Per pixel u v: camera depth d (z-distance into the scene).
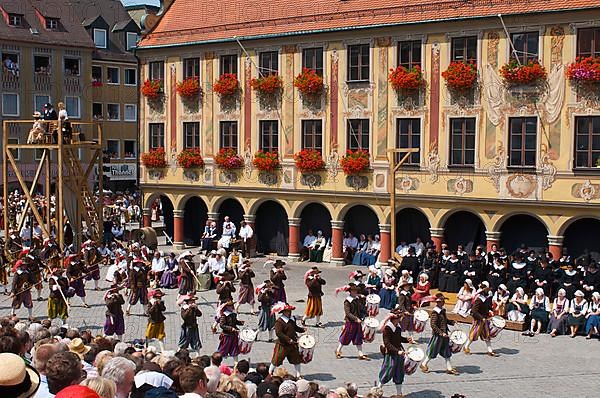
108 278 34.81
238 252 38.28
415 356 20.61
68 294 30.28
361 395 20.14
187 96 46.25
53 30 66.94
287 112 42.62
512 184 35.78
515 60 35.25
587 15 33.53
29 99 65.25
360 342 24.02
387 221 39.75
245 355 24.38
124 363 9.69
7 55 63.91
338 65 40.72
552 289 30.08
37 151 66.25
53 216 48.12
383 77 39.25
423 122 38.19
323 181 41.66
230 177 45.06
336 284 36.50
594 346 25.97
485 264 32.69
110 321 25.38
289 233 43.41
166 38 47.44
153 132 48.38
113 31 74.50
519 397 20.55
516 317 28.03
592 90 33.66
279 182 43.19
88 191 41.66
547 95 34.72
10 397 7.01
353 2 40.81
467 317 28.55
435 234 38.22
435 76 37.72
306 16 42.00
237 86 44.28
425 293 30.77
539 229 36.38
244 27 44.19
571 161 34.31
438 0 37.91
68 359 8.36
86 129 69.31
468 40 36.81
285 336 20.95
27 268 28.89
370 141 39.88
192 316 23.00
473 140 36.88
